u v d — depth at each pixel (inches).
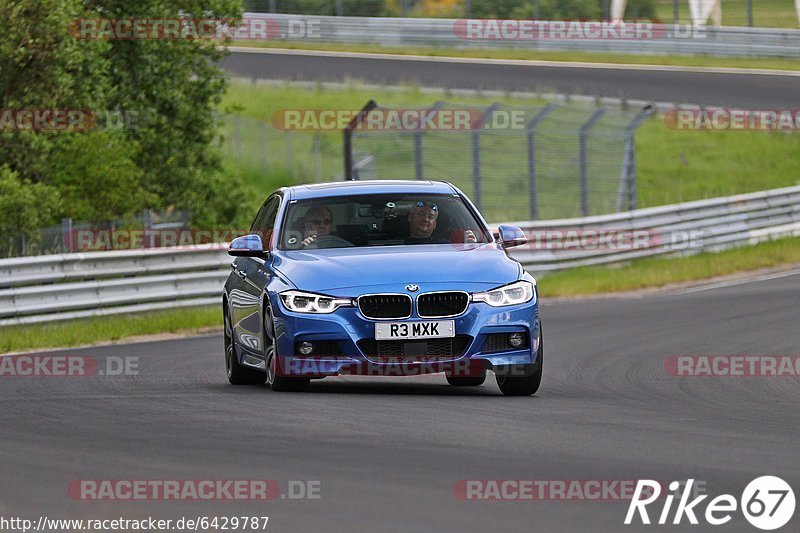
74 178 3284.9
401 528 728.3
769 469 898.1
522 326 1290.6
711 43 6358.3
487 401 1270.9
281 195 1508.4
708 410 1249.4
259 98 5979.3
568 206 4495.6
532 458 936.3
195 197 3831.2
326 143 5502.0
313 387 1433.3
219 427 1099.9
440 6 7091.5
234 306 1520.7
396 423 1105.4
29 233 2950.3
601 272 3378.4
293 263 1348.4
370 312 1275.8
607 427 1096.8
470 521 743.1
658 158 5413.4
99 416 1204.5
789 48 6250.0
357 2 7126.0
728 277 3198.8
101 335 2255.2
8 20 3174.2
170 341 2198.6
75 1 3341.5
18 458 976.3
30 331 2282.2
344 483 850.8
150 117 3730.3
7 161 3265.3
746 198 3878.0
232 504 798.5
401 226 1414.9
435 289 1278.3
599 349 1889.8
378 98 5782.5
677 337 2022.6
